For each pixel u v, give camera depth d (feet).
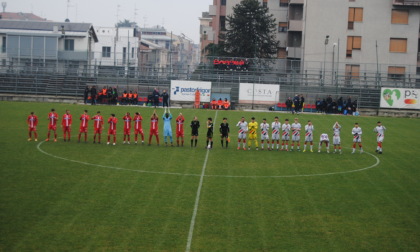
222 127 132.26
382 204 81.00
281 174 101.65
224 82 238.27
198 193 83.92
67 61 261.65
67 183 87.30
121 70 250.78
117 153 117.60
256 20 308.19
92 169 99.14
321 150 135.54
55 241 59.88
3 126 153.89
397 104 233.55
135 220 68.54
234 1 353.72
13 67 250.78
